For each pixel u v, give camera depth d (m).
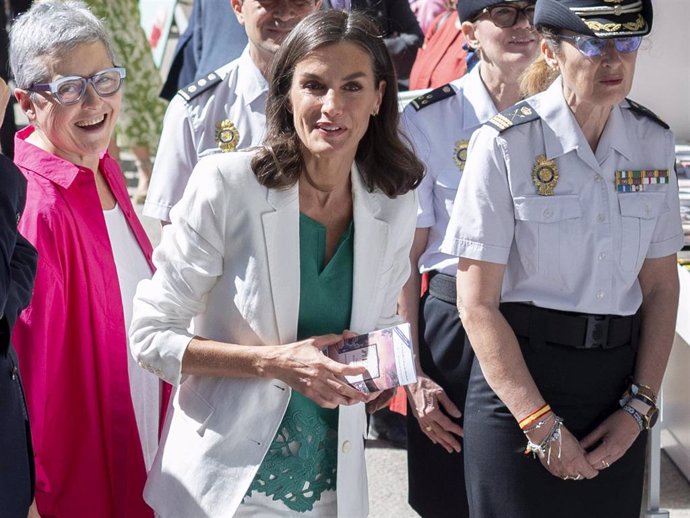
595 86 2.73
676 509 4.34
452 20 5.17
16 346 2.88
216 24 5.61
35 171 3.04
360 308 2.70
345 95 2.50
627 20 2.68
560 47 2.78
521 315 2.93
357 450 2.76
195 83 3.67
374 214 2.70
